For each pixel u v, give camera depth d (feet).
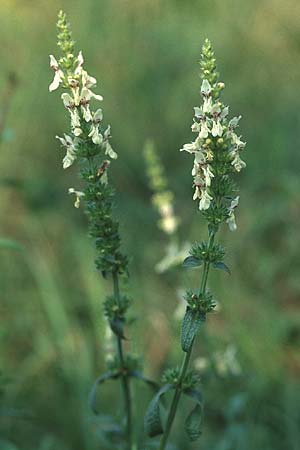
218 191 9.62
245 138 29.76
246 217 25.08
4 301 21.89
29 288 22.41
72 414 18.40
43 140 28.73
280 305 22.48
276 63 34.60
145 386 16.42
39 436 17.81
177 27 35.63
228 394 17.92
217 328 20.45
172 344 19.51
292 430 17.31
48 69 31.01
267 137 29.25
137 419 15.69
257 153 28.63
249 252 23.79
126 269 11.22
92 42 34.73
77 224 25.20
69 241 24.13
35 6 36.19
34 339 20.74
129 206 25.40
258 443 16.80
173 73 33.42
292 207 25.32
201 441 17.04
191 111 31.19
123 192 26.89
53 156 28.40
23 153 28.04
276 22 36.63
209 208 9.79
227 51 35.06
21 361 20.17
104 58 34.04
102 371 19.70
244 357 19.15
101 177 10.69
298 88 32.78
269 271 23.09
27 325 21.15
